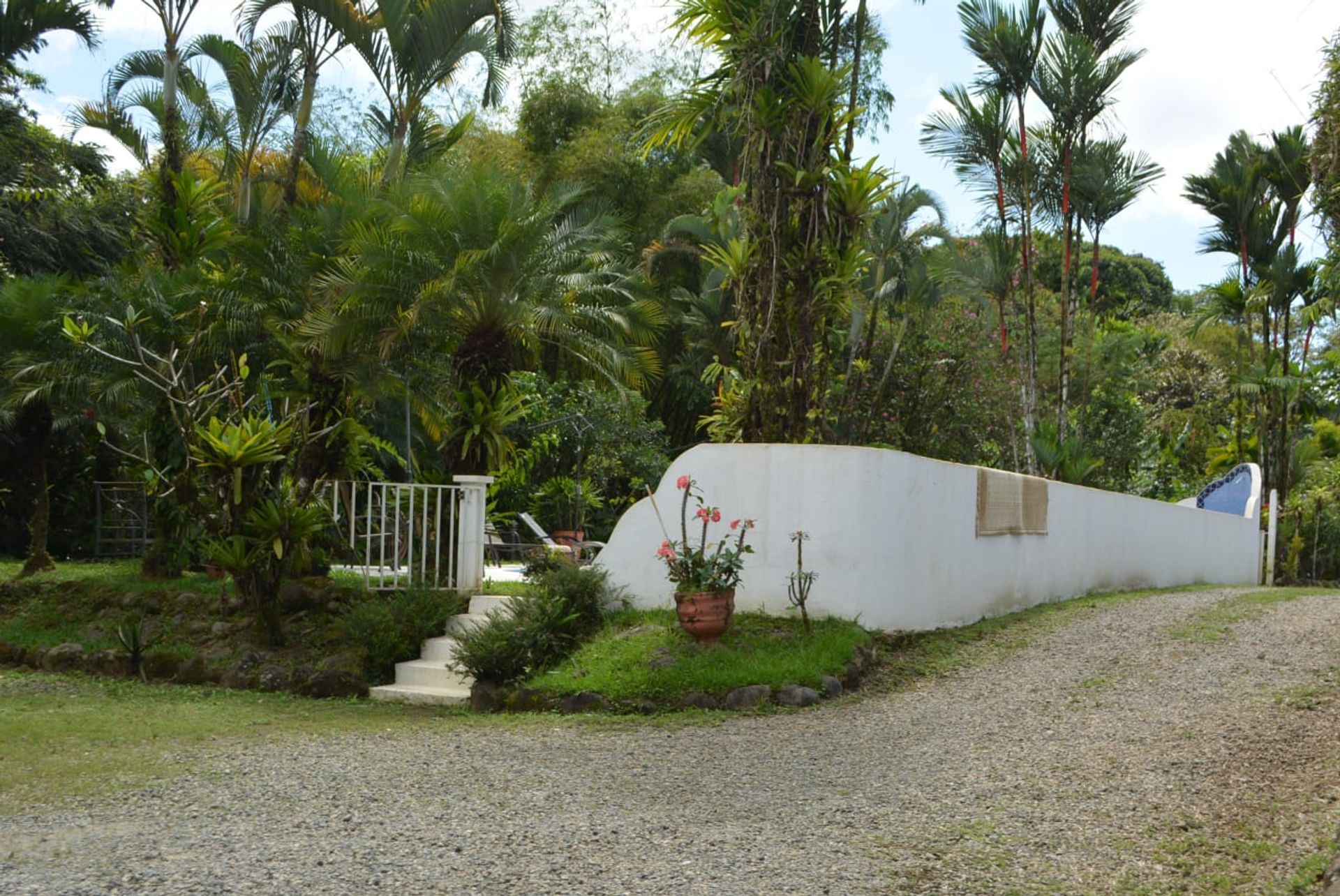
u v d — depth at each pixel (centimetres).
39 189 1972
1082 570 1422
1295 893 440
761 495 995
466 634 948
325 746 737
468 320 1201
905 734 736
